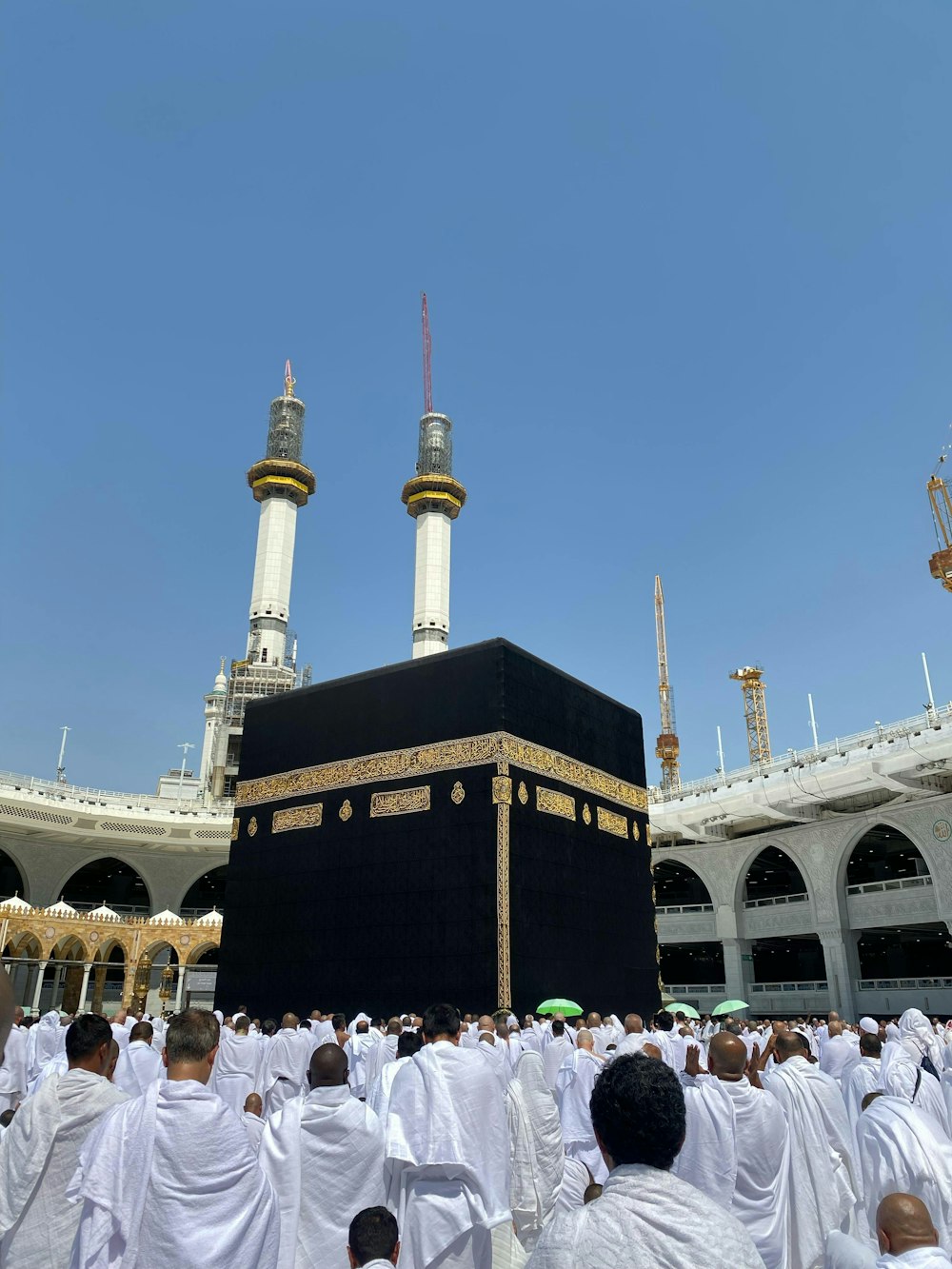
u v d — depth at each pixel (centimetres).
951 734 3194
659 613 7619
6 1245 396
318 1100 484
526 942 1805
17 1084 836
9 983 212
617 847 2203
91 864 5512
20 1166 403
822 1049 1141
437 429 7544
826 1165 537
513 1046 1098
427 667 2069
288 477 6838
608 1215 230
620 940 2111
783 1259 482
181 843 4678
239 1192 355
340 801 2097
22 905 3192
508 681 1955
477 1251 475
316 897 2053
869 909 3909
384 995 1869
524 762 1938
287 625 6631
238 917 2178
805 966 5816
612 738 2311
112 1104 430
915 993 3694
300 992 1997
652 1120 246
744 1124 493
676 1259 219
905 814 3725
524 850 1869
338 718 2181
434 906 1867
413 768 2002
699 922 4522
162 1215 344
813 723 4288
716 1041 513
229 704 6250
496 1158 491
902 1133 477
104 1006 4372
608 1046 974
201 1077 383
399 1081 499
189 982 3394
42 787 4453
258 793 2266
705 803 4144
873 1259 319
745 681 7125
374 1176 479
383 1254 357
